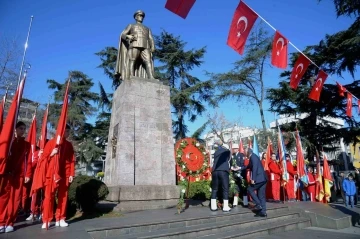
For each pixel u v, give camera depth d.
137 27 11.55
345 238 6.78
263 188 7.88
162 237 5.48
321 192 13.02
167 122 10.62
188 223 6.47
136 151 9.68
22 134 5.71
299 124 23.44
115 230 5.48
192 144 10.98
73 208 7.41
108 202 8.62
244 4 7.30
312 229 8.07
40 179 5.59
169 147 10.35
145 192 9.02
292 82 9.84
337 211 9.31
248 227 7.12
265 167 12.20
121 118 9.85
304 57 9.48
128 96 10.19
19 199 5.34
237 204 9.32
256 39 26.84
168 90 11.05
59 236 4.62
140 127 10.03
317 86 10.82
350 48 18.38
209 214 7.26
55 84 33.31
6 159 4.95
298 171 12.91
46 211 5.36
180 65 30.41
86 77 34.41
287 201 11.67
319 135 22.94
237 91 27.33
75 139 31.23
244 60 26.42
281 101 24.31
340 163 26.72
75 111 31.16
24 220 6.67
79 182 7.43
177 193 9.48
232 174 9.18
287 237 6.79
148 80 10.77
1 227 4.95
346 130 21.92
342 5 16.14
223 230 6.54
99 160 33.34
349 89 20.97
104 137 31.44
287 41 8.40
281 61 8.29
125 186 8.87
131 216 6.96
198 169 10.67
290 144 22.75
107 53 29.44
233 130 37.56
